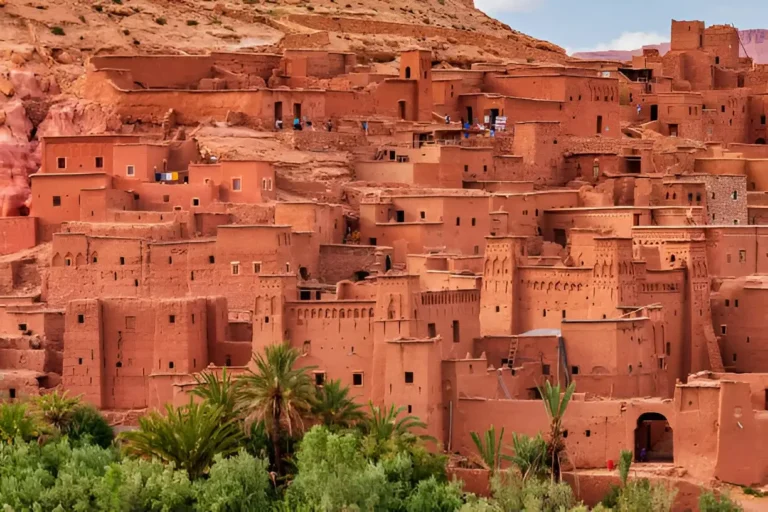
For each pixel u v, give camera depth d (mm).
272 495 163250
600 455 169250
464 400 171750
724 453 165875
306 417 169125
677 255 193750
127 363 186500
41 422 176375
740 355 193875
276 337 178500
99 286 197500
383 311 176375
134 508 160000
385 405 172250
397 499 159250
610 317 185875
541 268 190250
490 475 164875
